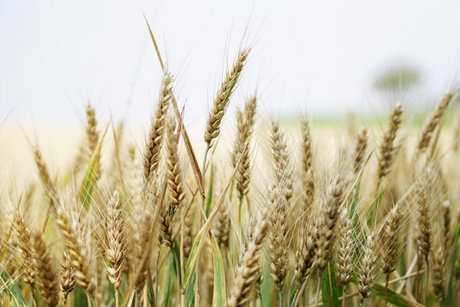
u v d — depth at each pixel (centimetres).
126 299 59
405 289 82
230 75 64
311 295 78
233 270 69
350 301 79
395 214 72
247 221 68
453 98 82
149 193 64
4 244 69
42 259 60
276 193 63
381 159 80
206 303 79
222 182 76
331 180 66
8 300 68
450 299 77
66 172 81
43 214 72
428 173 76
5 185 71
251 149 72
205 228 63
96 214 68
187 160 72
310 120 79
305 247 63
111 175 81
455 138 92
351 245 66
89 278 60
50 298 61
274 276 63
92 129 81
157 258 66
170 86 62
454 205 87
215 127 64
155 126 63
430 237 73
